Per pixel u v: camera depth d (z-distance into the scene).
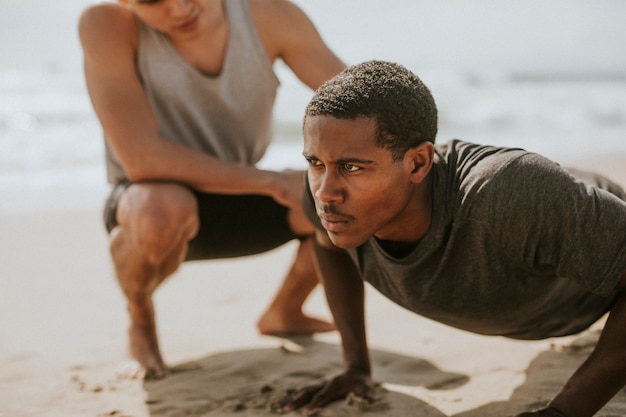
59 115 12.07
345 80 1.78
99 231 5.81
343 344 2.44
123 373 2.77
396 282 2.13
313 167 1.82
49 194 7.32
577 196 1.79
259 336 3.28
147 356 2.84
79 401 2.55
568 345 2.84
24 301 3.97
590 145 10.51
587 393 1.84
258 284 4.21
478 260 1.97
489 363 2.72
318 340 3.18
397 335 3.16
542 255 1.87
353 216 1.80
